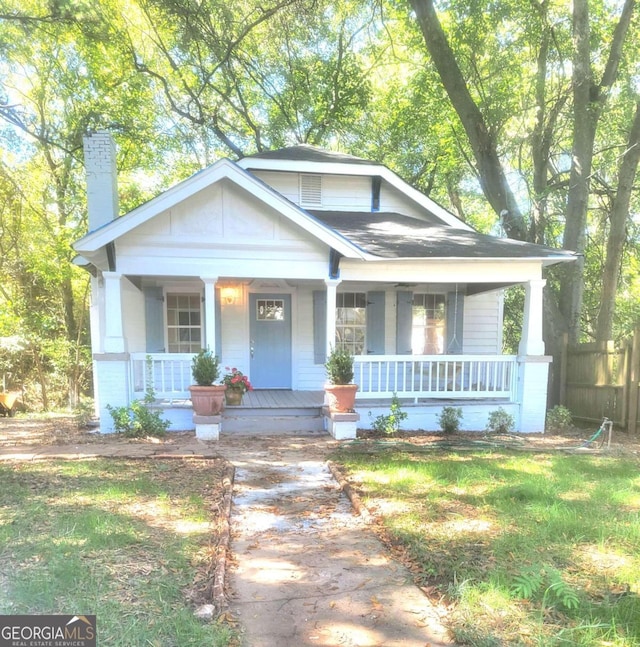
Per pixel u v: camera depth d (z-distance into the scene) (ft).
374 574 10.25
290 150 34.96
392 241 27.20
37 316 48.32
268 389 32.24
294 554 11.23
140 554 10.69
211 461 19.39
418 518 13.07
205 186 23.21
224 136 52.80
